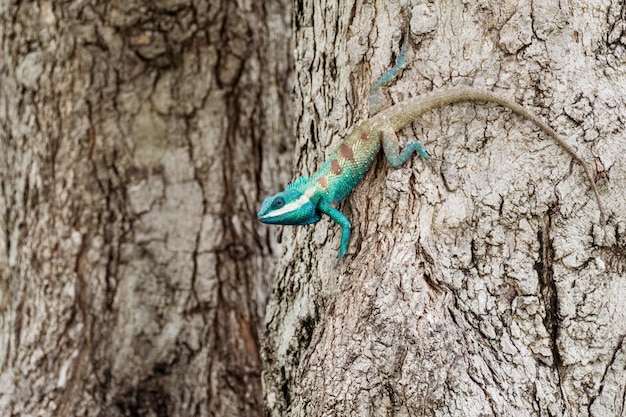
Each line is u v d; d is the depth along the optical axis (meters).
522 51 0.92
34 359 1.30
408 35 0.95
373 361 0.90
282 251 1.07
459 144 0.93
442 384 0.89
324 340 0.93
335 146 0.99
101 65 1.30
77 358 1.30
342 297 0.94
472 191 0.92
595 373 0.92
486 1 0.92
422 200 0.93
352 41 0.97
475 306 0.92
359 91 0.97
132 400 1.30
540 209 0.92
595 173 0.91
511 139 0.92
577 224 0.92
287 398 1.03
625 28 0.92
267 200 0.98
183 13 1.30
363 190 0.97
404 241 0.92
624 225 0.92
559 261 0.92
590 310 0.92
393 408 0.89
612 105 0.92
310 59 1.02
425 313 0.90
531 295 0.92
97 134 1.30
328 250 0.99
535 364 0.91
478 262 0.92
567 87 0.91
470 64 0.93
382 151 0.96
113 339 1.30
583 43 0.92
